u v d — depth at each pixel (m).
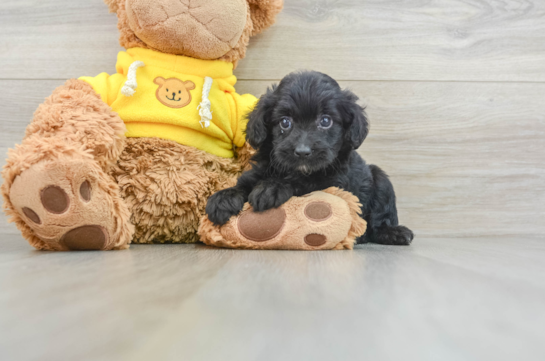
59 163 1.51
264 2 2.35
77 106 1.83
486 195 2.69
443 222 2.70
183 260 1.34
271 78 2.68
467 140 2.69
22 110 2.61
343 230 1.78
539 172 2.70
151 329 0.60
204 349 0.53
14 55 2.60
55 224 1.55
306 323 0.65
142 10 2.02
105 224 1.65
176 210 2.06
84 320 0.64
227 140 2.32
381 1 2.68
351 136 2.02
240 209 1.81
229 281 0.97
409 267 1.25
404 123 2.68
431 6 2.70
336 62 2.69
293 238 1.75
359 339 0.58
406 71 2.70
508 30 2.68
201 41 2.12
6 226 2.57
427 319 0.69
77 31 2.62
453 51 2.68
